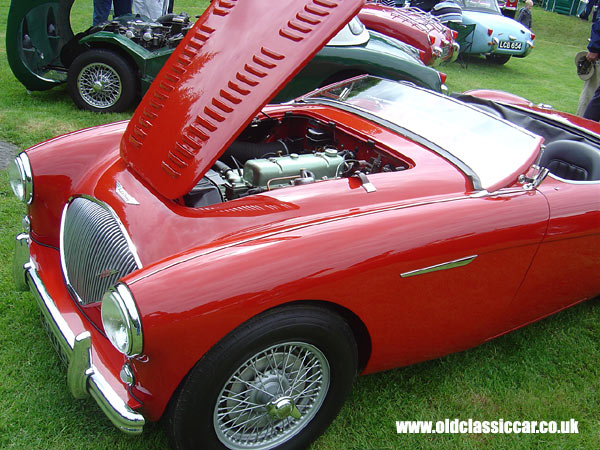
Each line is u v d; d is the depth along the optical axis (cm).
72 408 241
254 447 220
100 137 295
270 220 224
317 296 201
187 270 188
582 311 359
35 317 291
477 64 1254
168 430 204
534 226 257
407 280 225
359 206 238
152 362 186
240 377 207
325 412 231
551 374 297
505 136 292
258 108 231
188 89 257
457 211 241
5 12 1073
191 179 227
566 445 254
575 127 378
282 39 245
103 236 229
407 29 787
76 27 1006
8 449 220
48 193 274
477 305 260
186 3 1443
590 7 2072
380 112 324
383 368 254
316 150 327
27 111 581
